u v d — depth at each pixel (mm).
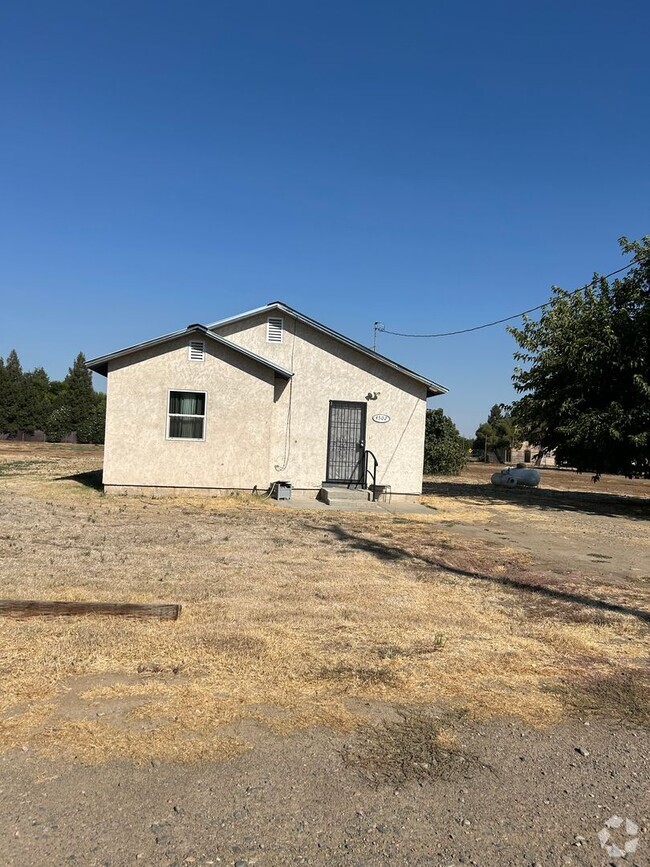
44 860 2578
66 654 4633
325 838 2791
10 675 4250
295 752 3482
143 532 9984
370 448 16750
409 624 5746
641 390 16672
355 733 3723
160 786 3109
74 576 6875
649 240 18344
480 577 7844
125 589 6414
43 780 3115
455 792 3193
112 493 14984
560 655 5164
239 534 10188
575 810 3086
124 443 15000
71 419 62062
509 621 6004
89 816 2863
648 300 17219
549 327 19172
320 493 16234
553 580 7871
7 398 62812
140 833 2766
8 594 6008
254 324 16422
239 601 6188
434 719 3951
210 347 15336
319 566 8016
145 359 15078
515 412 20359
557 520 14414
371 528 11594
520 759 3541
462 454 32406
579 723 4004
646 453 17453
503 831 2902
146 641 4961
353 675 4531
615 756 3619
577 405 18328
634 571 8758
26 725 3617
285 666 4617
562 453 19672
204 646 4914
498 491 22859
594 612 6445
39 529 9828
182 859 2621
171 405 15273
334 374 16625
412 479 16906
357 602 6371
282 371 15617
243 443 15492
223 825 2846
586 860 2734
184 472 15258
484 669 4781
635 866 2713
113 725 3656
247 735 3627
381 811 3004
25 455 33656
